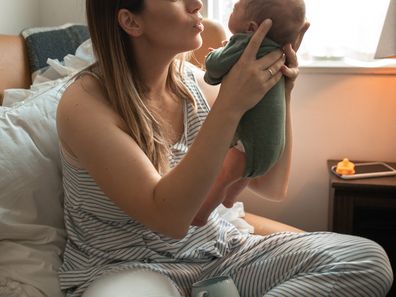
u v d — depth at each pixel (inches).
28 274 43.6
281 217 77.3
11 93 55.6
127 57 43.6
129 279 40.4
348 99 71.1
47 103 52.5
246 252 46.5
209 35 61.6
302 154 74.2
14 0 68.9
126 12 40.7
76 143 39.6
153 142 42.3
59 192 50.1
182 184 35.5
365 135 72.1
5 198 46.5
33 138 49.9
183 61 49.8
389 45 59.4
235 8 38.1
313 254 41.3
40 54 63.0
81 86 41.9
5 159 47.0
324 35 70.1
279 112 37.5
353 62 71.4
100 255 44.8
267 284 43.2
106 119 39.6
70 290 44.0
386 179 62.9
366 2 67.7
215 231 47.7
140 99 42.6
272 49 37.1
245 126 37.7
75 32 67.9
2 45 59.2
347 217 62.9
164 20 40.4
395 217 72.5
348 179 63.1
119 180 37.5
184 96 48.6
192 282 44.9
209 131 35.8
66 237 49.5
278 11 36.3
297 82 71.6
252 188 48.8
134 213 37.2
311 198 75.6
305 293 38.2
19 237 46.3
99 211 44.5
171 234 37.1
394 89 69.7
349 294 37.9
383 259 39.5
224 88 36.0
